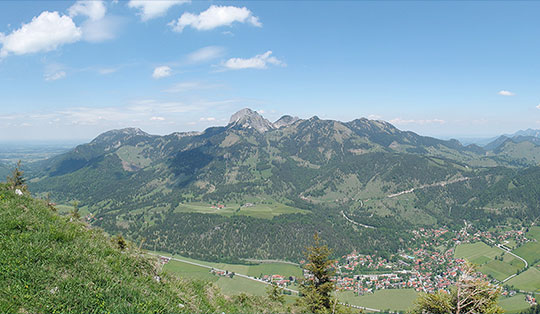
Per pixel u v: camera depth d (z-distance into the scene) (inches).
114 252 558.6
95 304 390.9
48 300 370.9
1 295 356.8
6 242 458.0
